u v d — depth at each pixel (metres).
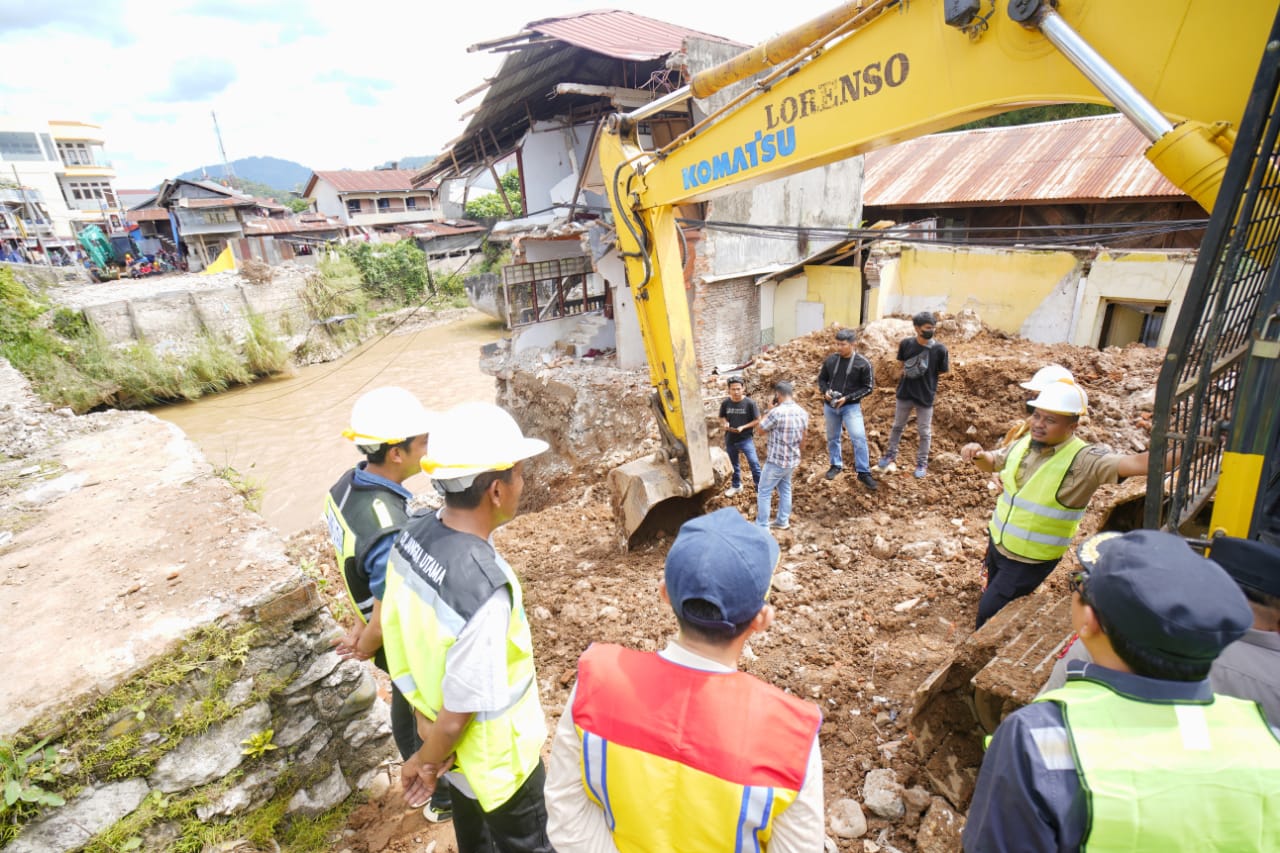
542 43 10.30
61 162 56.53
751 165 4.44
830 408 6.77
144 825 2.74
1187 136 2.12
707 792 1.33
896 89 3.45
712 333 12.53
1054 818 1.22
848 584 5.20
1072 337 11.01
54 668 2.72
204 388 22.89
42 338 19.84
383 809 3.34
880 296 12.45
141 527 4.04
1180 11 2.25
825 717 3.69
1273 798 1.16
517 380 13.86
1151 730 1.23
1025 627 2.98
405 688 2.14
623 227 5.71
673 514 6.78
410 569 2.07
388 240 35.06
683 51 10.11
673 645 1.48
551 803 1.55
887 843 2.85
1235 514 2.01
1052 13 2.53
